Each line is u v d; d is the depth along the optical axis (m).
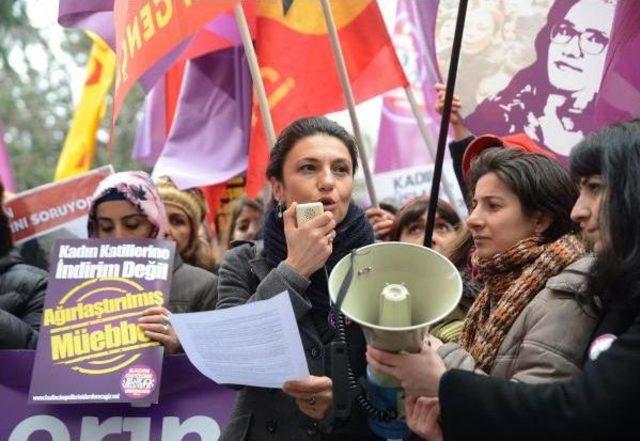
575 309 2.41
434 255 2.42
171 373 3.50
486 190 2.70
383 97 5.89
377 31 4.27
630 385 2.04
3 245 4.02
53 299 3.46
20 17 15.92
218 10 3.63
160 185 4.65
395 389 2.61
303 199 2.88
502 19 4.02
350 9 4.28
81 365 3.38
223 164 4.92
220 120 5.01
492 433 2.18
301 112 4.26
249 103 4.95
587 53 3.93
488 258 2.67
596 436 2.07
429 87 4.84
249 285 3.00
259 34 4.32
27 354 3.53
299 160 2.90
